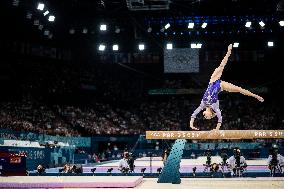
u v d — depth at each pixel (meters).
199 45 33.72
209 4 34.78
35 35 43.25
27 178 10.82
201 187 8.80
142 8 31.17
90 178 10.55
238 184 9.88
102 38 43.91
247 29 36.28
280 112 47.59
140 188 8.72
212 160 26.48
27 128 33.25
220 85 7.50
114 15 37.31
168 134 10.15
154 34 40.12
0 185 8.99
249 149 34.84
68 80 46.47
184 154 36.84
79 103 46.47
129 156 17.56
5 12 36.25
